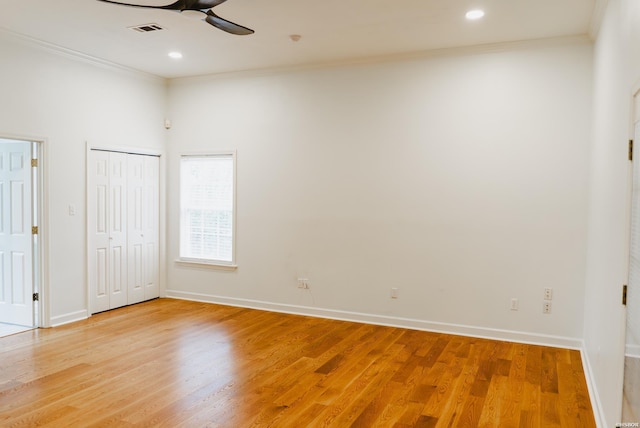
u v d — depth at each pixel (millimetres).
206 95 6121
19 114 4605
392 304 5180
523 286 4629
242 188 5941
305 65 5480
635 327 2006
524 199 4602
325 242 5500
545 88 4496
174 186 6379
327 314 5508
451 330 4914
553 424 2955
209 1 3070
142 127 6004
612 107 2963
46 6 3836
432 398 3318
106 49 4984
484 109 4719
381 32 4379
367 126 5234
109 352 4207
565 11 3809
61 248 5051
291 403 3219
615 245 2652
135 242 6020
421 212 5016
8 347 4309
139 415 3012
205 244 6250
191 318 5410
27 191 4891
